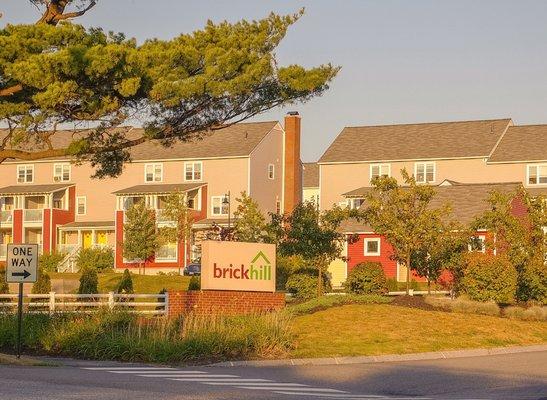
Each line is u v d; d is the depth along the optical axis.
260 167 101.06
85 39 33.41
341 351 34.75
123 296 44.31
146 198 100.94
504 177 93.81
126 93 31.77
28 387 22.78
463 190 78.00
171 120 35.94
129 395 21.75
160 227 96.00
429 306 47.81
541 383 27.16
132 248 94.12
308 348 34.91
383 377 28.42
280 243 57.72
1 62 31.80
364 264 61.91
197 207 100.38
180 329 34.19
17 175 108.38
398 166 98.88
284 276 59.66
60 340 33.12
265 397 22.50
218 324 34.34
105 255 97.38
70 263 96.88
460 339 39.41
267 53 35.38
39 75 31.08
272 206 102.44
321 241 56.41
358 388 25.62
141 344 31.91
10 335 34.25
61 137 99.00
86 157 37.66
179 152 102.50
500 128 97.75
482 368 31.62
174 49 33.28
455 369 31.17
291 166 103.75
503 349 38.91
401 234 52.97
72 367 29.45
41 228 103.88
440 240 53.28
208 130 37.81
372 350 35.38
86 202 105.50
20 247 30.66
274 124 103.12
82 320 34.56
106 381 25.11
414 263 54.28
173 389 23.66
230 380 26.66
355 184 100.38
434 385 26.55
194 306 41.72
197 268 89.62
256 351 33.41
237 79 33.38
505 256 53.09
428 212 53.09
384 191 55.03
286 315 38.16
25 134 35.00
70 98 32.53
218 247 43.59
